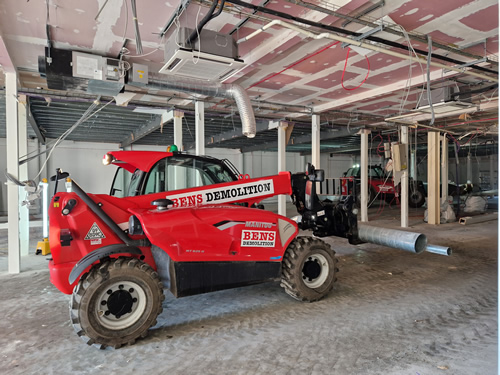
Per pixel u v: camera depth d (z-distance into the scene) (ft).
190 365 7.11
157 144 42.86
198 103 20.51
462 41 13.34
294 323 9.19
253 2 10.47
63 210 8.14
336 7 10.49
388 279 13.24
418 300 10.85
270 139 40.45
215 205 10.28
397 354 7.42
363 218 29.94
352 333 8.51
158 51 14.02
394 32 11.70
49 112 23.93
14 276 14.11
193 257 8.89
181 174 11.50
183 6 10.12
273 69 16.51
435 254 17.46
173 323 9.32
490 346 7.74
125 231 9.20
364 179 30.09
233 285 9.61
